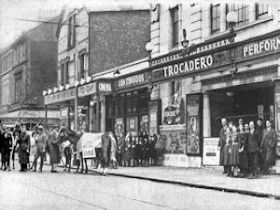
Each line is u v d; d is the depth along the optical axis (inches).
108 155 706.8
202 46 669.9
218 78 725.9
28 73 1700.3
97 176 639.8
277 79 602.2
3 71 1968.5
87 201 359.6
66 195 402.3
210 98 754.2
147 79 817.5
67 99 1113.4
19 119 1653.5
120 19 1163.3
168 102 856.9
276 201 375.6
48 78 1708.9
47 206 328.5
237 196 411.8
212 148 706.8
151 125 900.0
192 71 671.1
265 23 629.9
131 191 442.3
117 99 1065.5
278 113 599.2
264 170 606.2
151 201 365.7
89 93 991.6
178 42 840.9
